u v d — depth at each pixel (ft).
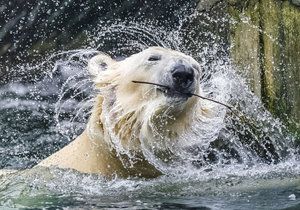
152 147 63.72
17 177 66.80
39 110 109.91
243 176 67.67
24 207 55.77
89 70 68.80
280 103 79.61
